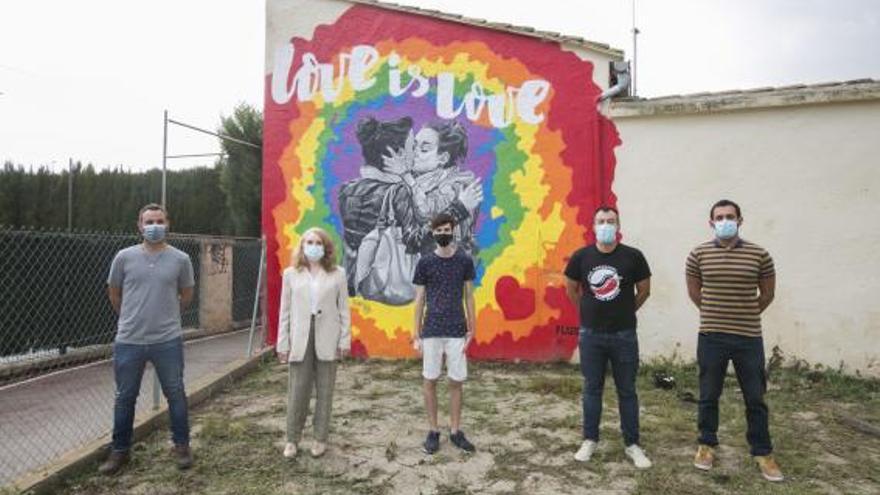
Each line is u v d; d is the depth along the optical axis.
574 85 8.32
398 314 8.75
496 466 4.71
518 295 8.38
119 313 4.71
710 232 7.82
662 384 6.96
